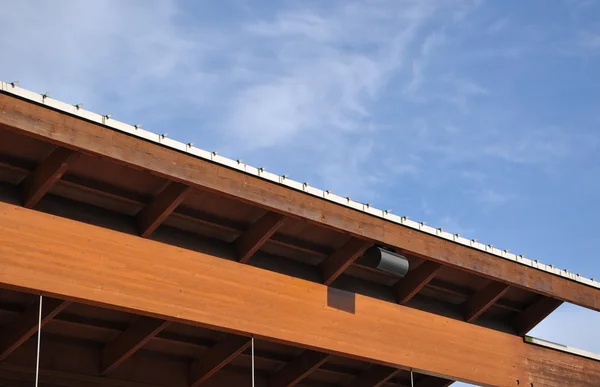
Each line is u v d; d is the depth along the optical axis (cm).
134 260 1239
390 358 1491
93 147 1146
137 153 1184
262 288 1361
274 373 1681
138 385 1506
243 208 1345
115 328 1444
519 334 1747
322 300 1427
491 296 1645
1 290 1290
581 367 1798
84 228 1203
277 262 1436
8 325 1362
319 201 1362
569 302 1714
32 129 1102
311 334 1395
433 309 1639
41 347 1421
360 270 1535
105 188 1255
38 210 1212
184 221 1339
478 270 1564
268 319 1352
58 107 1123
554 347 1761
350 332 1449
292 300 1390
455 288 1648
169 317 1254
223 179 1259
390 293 1575
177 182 1243
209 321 1288
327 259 1466
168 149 1213
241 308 1327
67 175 1231
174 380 1550
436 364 1559
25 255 1144
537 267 1656
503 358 1675
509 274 1612
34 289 1142
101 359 1477
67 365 1441
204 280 1302
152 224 1269
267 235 1348
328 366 1719
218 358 1528
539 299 1733
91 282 1190
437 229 1504
